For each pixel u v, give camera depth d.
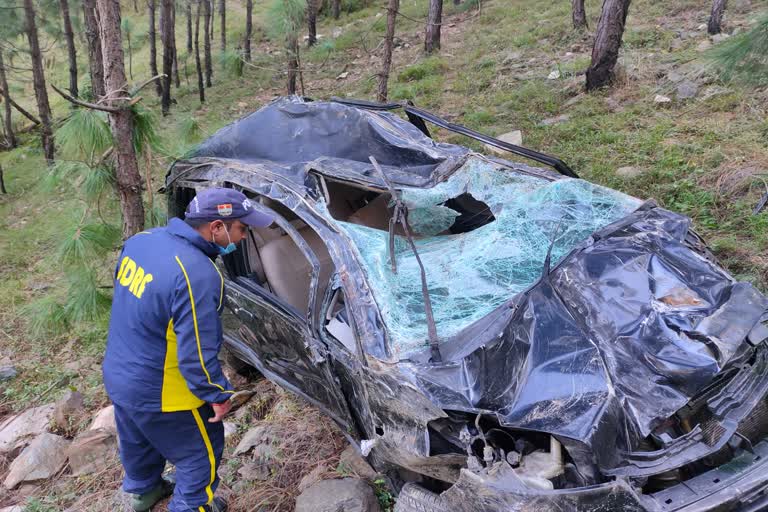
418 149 3.61
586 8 11.61
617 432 2.15
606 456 2.09
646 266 2.79
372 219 3.93
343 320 2.86
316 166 3.32
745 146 5.37
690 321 2.49
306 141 3.79
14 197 9.88
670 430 2.30
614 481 2.01
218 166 3.72
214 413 2.78
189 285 2.38
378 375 2.46
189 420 2.63
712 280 2.74
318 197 3.16
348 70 12.68
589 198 3.41
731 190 4.89
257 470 3.40
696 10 9.86
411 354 2.48
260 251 3.66
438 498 2.39
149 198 4.64
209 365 2.44
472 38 12.05
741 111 6.08
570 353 2.38
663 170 5.38
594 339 2.45
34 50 9.44
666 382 2.29
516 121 7.30
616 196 3.43
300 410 3.78
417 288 2.87
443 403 2.24
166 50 11.72
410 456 2.37
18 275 7.20
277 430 3.65
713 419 2.25
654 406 2.22
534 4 13.45
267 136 3.88
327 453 3.44
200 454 2.72
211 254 2.60
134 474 2.99
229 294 3.56
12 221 8.91
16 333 5.89
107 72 4.11
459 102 8.48
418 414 2.31
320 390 3.12
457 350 2.46
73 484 3.72
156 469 3.04
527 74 8.88
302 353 3.08
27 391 4.91
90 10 7.22
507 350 2.42
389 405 2.42
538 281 2.75
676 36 8.80
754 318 2.48
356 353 2.62
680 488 2.12
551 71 8.76
